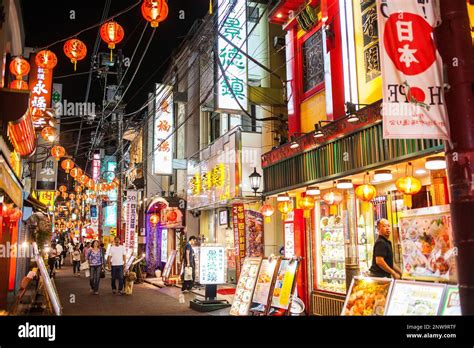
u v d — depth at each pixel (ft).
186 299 50.11
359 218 34.42
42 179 71.61
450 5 14.14
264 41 55.47
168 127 78.89
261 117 56.44
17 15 42.93
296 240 39.34
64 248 151.64
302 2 40.47
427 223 18.42
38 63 37.40
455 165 13.51
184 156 79.77
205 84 67.87
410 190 24.98
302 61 42.27
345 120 30.48
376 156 27.48
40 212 68.18
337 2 34.94
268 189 42.86
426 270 18.20
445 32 14.15
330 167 32.63
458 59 13.83
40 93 48.98
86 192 149.89
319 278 38.27
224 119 65.41
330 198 33.01
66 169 73.72
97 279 56.44
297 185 37.29
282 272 27.76
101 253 57.82
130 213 89.97
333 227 36.91
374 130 27.78
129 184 119.24
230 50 47.19
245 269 31.65
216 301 42.14
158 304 46.32
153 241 92.58
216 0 47.67
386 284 17.58
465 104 13.55
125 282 55.93
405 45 16.49
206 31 54.85
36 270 36.60
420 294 15.93
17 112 30.53
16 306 28.17
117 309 42.60
